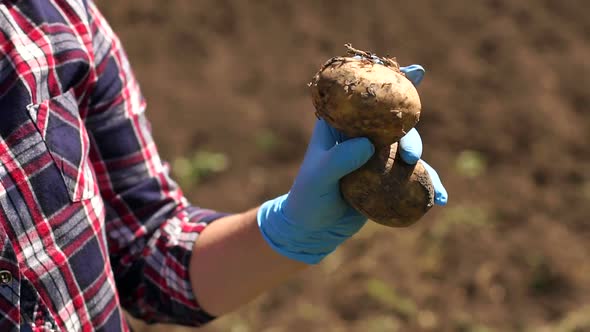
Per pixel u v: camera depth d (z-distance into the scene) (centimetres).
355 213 116
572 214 262
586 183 275
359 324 227
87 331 111
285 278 119
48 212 108
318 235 116
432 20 357
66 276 109
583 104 310
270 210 117
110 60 116
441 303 232
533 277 239
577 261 243
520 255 246
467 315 228
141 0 365
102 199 118
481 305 232
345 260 247
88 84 113
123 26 356
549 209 265
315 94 113
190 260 118
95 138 116
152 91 324
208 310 119
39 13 109
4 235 105
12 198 106
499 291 236
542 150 289
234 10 363
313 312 230
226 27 357
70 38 111
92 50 113
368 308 231
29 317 108
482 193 272
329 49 346
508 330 224
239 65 338
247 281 118
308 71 334
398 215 113
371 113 110
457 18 357
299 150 297
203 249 118
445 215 262
